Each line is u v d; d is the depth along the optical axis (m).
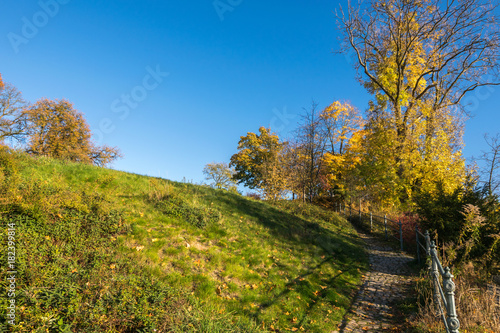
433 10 19.03
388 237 16.55
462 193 9.21
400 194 16.97
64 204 7.28
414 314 6.04
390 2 19.42
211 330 4.45
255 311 5.95
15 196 6.43
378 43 21.38
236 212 12.05
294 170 24.52
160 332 4.11
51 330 3.56
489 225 7.60
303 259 9.48
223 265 7.23
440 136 16.98
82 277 4.85
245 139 37.59
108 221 7.32
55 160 12.10
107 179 10.59
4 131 27.97
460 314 5.08
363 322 6.27
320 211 20.09
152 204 9.62
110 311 4.16
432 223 9.22
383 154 17.36
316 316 6.39
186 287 5.87
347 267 10.10
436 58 20.44
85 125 34.88
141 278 5.39
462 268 6.98
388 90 21.84
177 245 7.35
